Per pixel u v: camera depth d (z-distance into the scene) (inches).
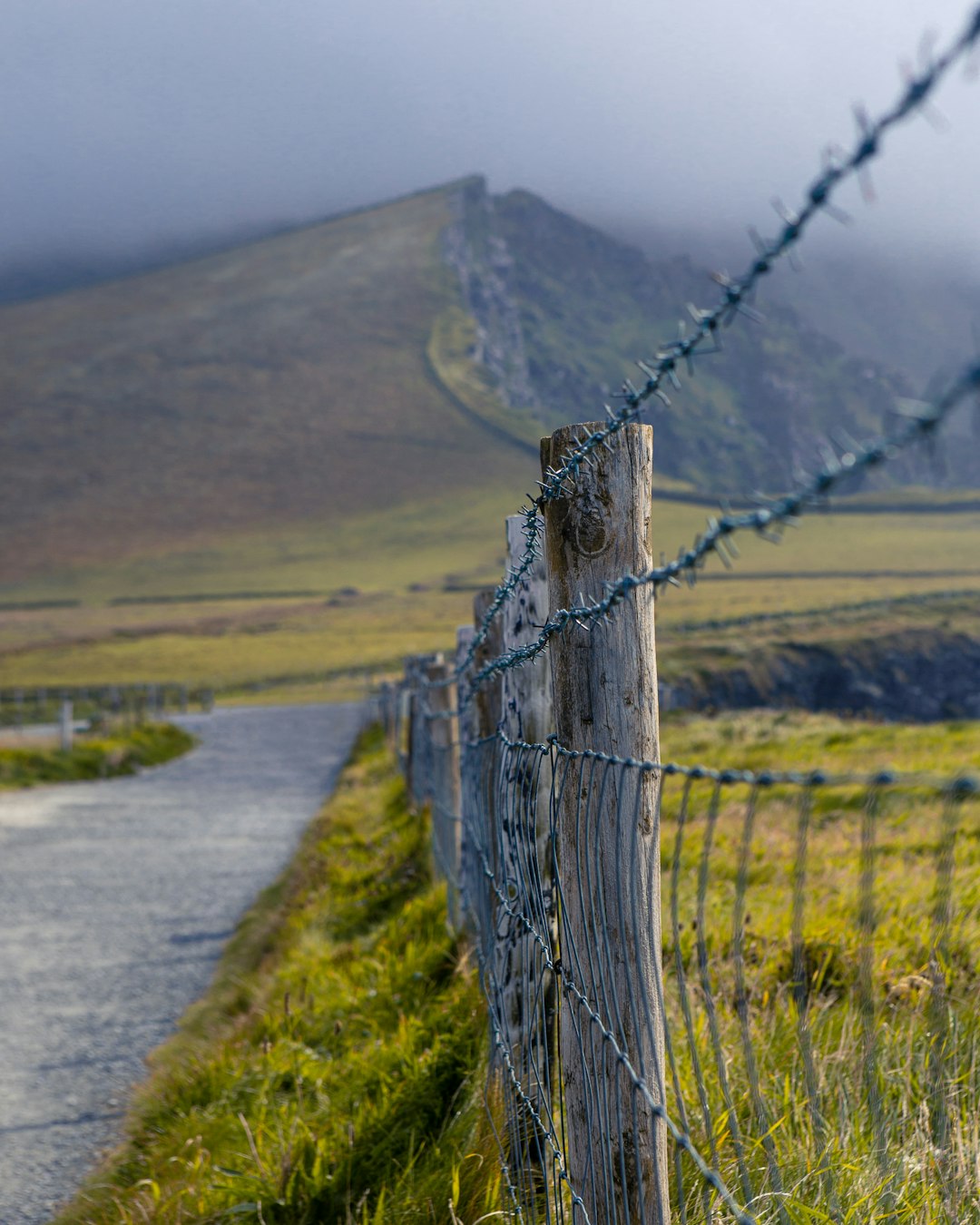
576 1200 99.4
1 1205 169.3
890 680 3321.9
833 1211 97.5
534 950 142.9
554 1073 143.1
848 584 5920.3
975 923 194.2
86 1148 189.8
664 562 73.5
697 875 280.5
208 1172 161.9
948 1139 105.6
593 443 93.2
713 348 60.1
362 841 443.2
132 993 285.1
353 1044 202.5
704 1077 136.9
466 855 229.8
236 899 401.1
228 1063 207.5
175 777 924.0
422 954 232.7
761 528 46.4
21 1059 237.3
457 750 261.0
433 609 6023.6
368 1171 147.0
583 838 94.0
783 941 186.5
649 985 89.7
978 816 339.6
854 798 386.3
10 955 328.5
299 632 5206.7
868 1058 53.0
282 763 1027.3
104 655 4525.1
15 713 2160.4
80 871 468.1
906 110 34.4
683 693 2418.8
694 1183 111.3
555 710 98.0
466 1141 141.5
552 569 97.7
